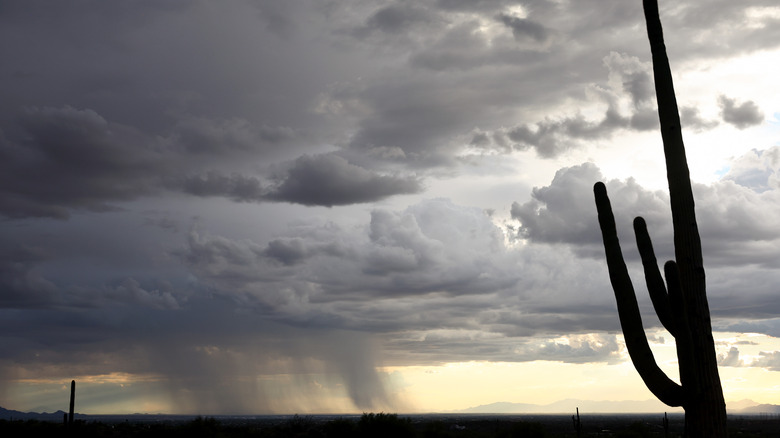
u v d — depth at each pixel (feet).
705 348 44.29
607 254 47.70
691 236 46.52
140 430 248.73
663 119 49.80
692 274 45.80
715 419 43.06
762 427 408.26
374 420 197.47
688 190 47.62
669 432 267.18
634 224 49.65
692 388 43.34
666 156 48.96
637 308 46.26
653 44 51.55
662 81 50.52
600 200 48.49
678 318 43.62
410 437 196.65
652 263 48.34
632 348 45.98
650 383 45.21
